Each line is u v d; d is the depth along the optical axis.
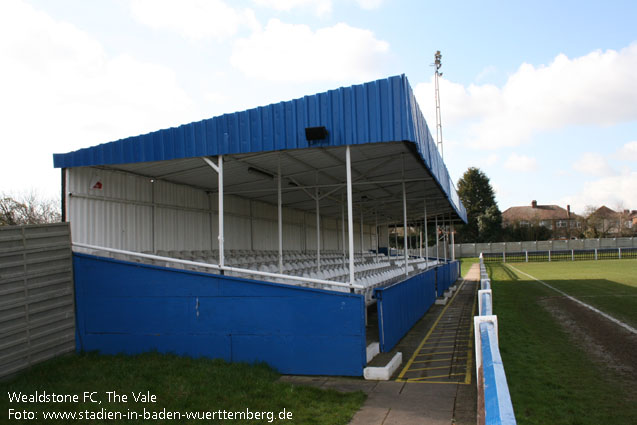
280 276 6.99
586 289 17.95
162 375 6.03
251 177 10.55
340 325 6.65
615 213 84.38
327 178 11.66
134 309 7.28
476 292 19.02
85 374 6.10
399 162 9.96
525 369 6.77
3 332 6.17
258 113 7.44
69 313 7.30
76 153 8.23
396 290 8.93
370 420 4.81
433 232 59.41
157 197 10.17
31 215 27.33
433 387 6.04
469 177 65.75
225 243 12.82
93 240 8.51
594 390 5.80
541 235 62.59
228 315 6.98
